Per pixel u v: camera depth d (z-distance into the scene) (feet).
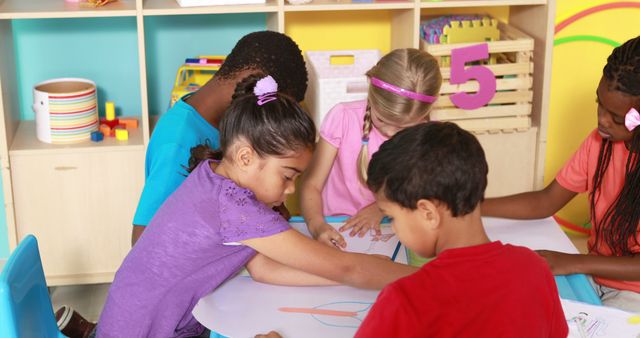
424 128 3.73
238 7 8.23
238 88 5.57
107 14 8.07
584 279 5.34
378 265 4.95
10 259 4.95
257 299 4.96
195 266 4.96
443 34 8.53
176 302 5.07
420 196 3.65
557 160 10.29
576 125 10.19
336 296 5.00
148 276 5.01
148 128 8.57
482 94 8.55
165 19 9.36
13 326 4.67
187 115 6.01
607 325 4.64
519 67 8.58
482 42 8.53
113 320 5.15
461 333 3.48
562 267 5.37
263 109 4.72
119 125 9.00
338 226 6.03
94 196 8.67
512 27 9.07
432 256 3.94
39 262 5.29
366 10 9.62
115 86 9.57
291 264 4.90
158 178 5.83
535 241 5.79
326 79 8.15
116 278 5.20
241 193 4.82
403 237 3.86
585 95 10.07
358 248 5.64
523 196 6.26
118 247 8.91
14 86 9.05
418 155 3.64
